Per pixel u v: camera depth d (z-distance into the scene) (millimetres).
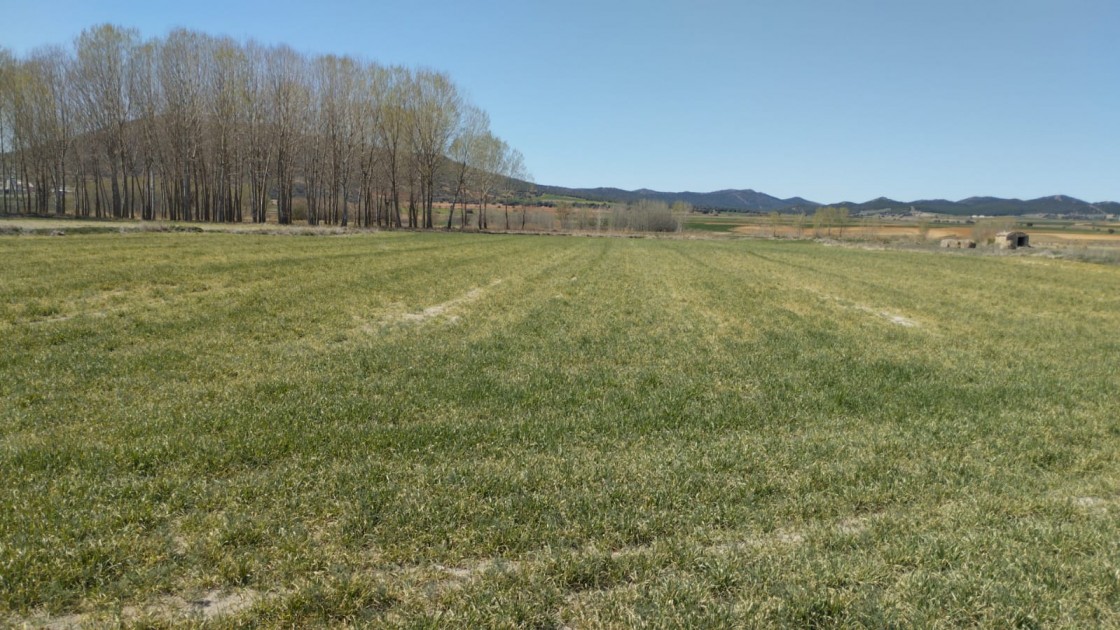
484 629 4145
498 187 102375
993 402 9930
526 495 6020
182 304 16141
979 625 4293
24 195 81312
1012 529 5641
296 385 9516
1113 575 4844
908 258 53031
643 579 4781
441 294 21328
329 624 4180
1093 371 12477
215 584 4574
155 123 70438
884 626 4258
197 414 7867
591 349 13328
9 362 9852
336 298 18844
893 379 11352
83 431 7172
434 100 85312
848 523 5855
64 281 18188
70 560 4641
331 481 6145
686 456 7184
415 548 5047
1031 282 33375
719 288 27359
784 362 12648
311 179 77750
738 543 5375
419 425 7879
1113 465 7430
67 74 70312
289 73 73000
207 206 72688
